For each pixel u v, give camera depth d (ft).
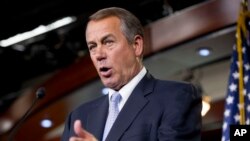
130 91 6.36
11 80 28.99
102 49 6.40
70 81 21.72
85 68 20.83
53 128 25.13
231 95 10.07
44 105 23.43
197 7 16.35
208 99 18.90
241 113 9.73
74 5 20.99
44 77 28.60
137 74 6.53
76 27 22.00
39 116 24.30
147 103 6.08
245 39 10.56
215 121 19.88
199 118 6.02
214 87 20.52
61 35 22.58
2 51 25.53
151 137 5.77
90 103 6.89
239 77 10.07
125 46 6.47
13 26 22.59
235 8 15.16
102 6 20.51
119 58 6.39
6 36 23.36
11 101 30.22
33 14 21.86
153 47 17.60
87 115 6.69
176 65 19.03
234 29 15.37
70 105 23.38
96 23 6.48
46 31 22.82
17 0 21.22
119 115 6.03
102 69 6.42
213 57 18.52
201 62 19.10
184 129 5.74
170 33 17.13
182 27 16.78
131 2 20.03
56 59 24.52
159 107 5.97
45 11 21.65
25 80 29.30
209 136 20.21
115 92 6.49
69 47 23.03
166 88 6.21
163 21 17.42
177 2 19.42
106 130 6.17
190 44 16.81
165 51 17.48
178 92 6.06
